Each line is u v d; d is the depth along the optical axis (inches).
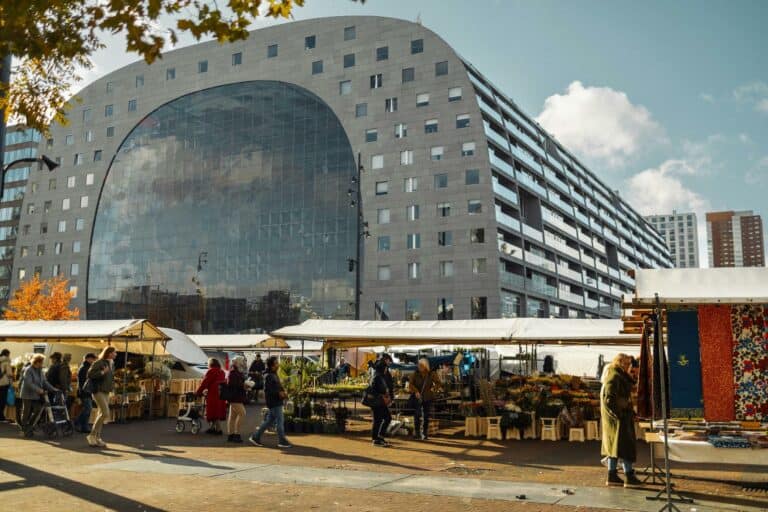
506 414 619.5
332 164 2578.7
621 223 4197.8
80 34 253.1
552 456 498.6
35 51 254.1
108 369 543.2
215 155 2844.5
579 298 3058.6
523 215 2753.4
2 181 409.1
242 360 585.6
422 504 312.0
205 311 2743.6
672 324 380.8
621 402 374.0
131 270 2950.3
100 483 361.7
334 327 724.0
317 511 295.9
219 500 318.3
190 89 2938.0
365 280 2422.5
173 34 252.8
